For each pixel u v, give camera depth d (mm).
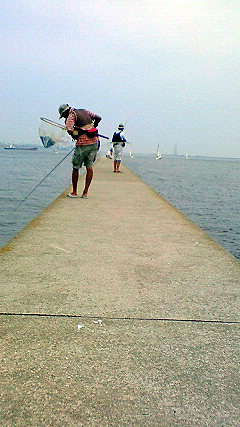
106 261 3744
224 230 9266
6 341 2211
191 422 1643
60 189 16641
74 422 1620
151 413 1688
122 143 15125
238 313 2699
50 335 2299
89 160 7539
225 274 3498
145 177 28969
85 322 2479
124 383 1885
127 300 2840
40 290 2955
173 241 4613
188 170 50938
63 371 1958
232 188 22812
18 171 28578
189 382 1907
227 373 1989
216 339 2330
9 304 2686
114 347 2199
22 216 9617
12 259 3672
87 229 5047
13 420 1610
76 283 3133
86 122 7273
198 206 13531
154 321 2533
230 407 1738
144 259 3859
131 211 6555
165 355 2139
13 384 1838
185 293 3020
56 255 3861
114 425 1613
